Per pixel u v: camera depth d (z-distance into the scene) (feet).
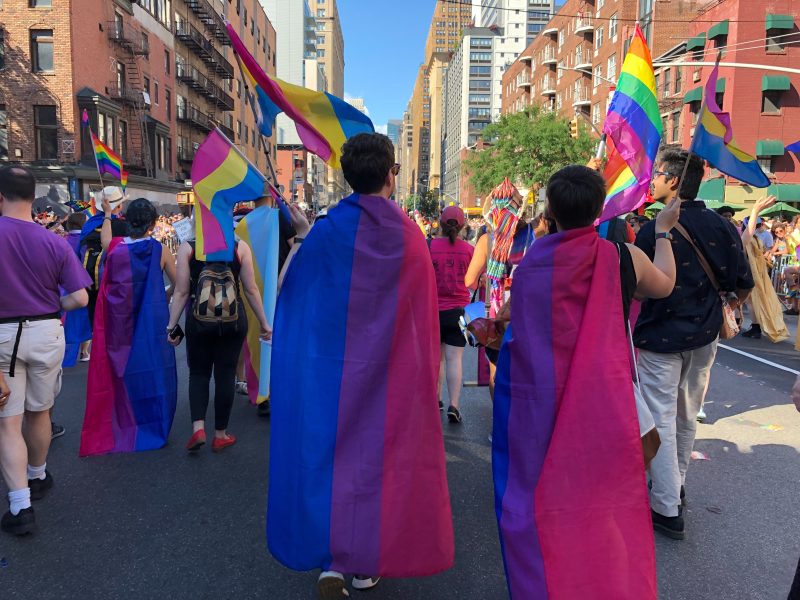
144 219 15.79
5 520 11.39
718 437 17.13
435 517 8.73
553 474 7.55
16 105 85.15
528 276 8.00
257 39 185.47
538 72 229.86
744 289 11.64
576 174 7.97
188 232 15.17
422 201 417.49
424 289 8.91
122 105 101.30
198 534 11.40
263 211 18.88
